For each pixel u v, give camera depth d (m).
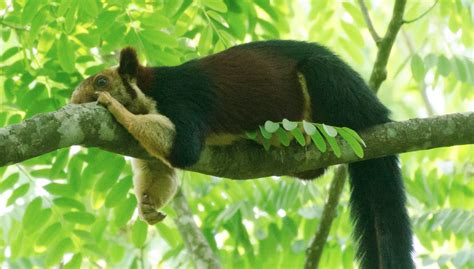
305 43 12.20
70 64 12.30
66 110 8.95
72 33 12.48
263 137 10.59
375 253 12.06
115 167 12.08
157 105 10.97
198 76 11.35
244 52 11.84
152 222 11.32
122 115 9.52
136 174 11.48
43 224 12.15
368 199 12.16
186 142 10.39
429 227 13.84
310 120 11.86
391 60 20.06
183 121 10.70
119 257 13.87
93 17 11.73
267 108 11.54
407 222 11.99
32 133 8.43
